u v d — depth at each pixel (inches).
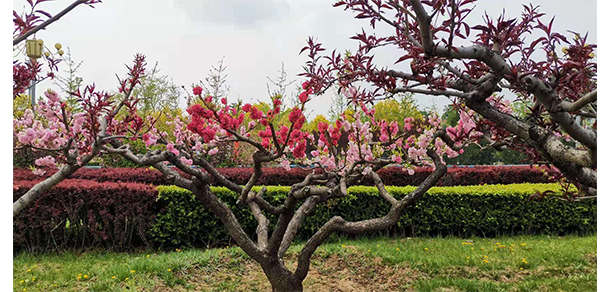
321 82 100.0
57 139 97.9
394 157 128.4
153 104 406.9
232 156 312.8
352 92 97.7
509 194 240.1
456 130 130.5
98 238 201.5
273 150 111.0
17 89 99.3
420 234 241.1
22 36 84.0
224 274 169.0
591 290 148.3
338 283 164.6
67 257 189.6
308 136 143.3
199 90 97.0
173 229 203.0
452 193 238.1
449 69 92.3
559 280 158.2
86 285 153.7
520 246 212.4
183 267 167.6
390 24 87.2
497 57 79.1
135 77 128.8
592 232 246.7
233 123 102.4
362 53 95.6
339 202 227.8
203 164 122.5
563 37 79.8
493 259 185.9
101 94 99.6
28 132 94.0
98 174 267.7
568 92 88.9
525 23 87.0
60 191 198.1
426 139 126.3
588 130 76.9
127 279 154.6
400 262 179.0
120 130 132.4
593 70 81.7
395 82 83.7
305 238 225.9
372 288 160.6
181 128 155.5
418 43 84.0
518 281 163.0
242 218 215.5
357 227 124.0
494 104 121.8
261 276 168.7
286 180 267.1
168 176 122.6
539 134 83.4
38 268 173.9
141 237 201.8
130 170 275.7
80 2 89.5
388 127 136.8
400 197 234.7
